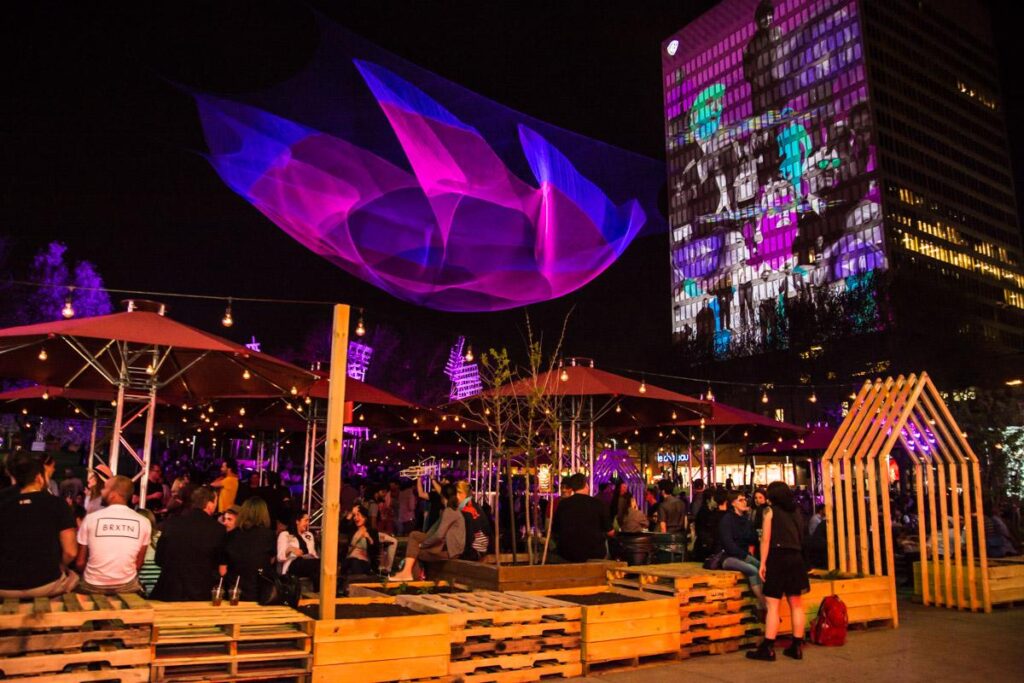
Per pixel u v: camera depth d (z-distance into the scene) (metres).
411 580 9.77
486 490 20.94
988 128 128.88
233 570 6.77
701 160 144.62
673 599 7.52
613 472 22.14
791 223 123.81
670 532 14.66
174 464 27.52
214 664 5.64
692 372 58.94
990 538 12.96
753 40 135.62
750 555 8.97
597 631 7.00
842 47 118.69
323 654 5.73
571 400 15.76
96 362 11.23
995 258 122.50
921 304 41.84
